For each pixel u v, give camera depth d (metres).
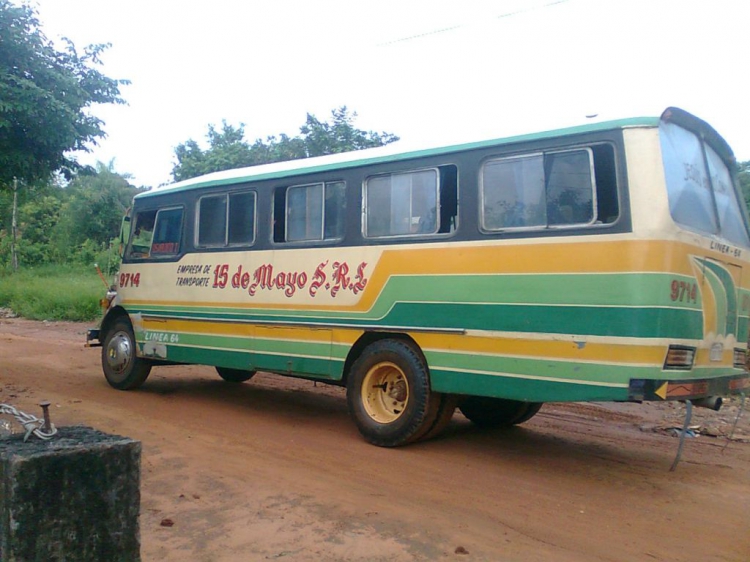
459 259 6.38
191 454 6.45
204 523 4.76
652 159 5.45
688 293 5.55
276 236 8.05
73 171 10.53
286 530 4.66
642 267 5.34
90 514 2.74
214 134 23.55
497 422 8.09
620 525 4.95
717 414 9.23
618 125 5.58
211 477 5.76
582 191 5.71
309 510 5.05
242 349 8.30
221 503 5.16
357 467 6.21
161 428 7.52
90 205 40.22
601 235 5.55
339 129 20.09
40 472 2.62
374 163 7.16
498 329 6.08
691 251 5.61
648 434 8.05
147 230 9.80
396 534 4.63
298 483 5.67
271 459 6.38
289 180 7.95
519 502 5.38
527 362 5.89
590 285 5.57
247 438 7.19
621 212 5.48
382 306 6.96
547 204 5.89
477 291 6.23
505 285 6.06
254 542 4.46
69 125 9.27
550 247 5.81
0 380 10.63
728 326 6.21
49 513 2.64
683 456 6.96
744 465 6.66
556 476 6.12
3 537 2.58
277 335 7.91
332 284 7.41
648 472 6.32
